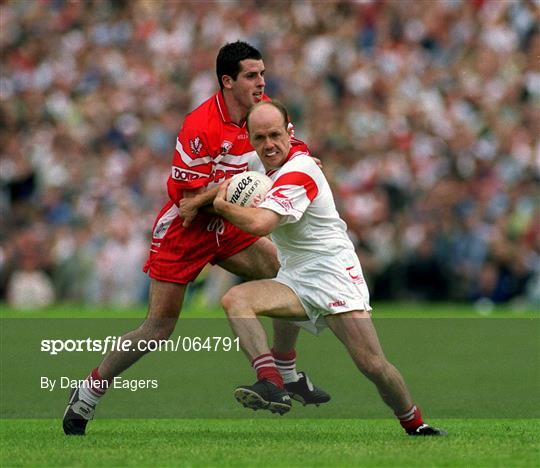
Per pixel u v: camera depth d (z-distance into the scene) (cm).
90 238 6481
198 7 8462
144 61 8244
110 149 7569
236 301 2306
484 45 7656
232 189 2320
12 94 8038
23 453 2141
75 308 5906
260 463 2002
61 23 8550
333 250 2327
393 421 2764
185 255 2567
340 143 7069
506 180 6606
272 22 8312
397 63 7688
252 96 2527
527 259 6109
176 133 7700
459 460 2025
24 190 7344
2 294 6488
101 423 2742
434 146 6962
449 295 6238
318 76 7750
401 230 6412
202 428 2628
